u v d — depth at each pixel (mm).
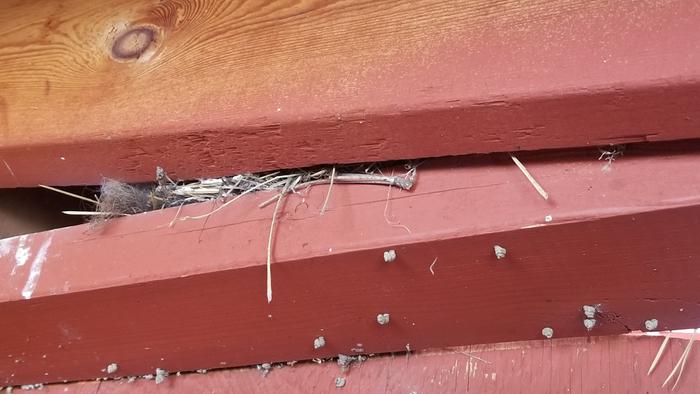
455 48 612
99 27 729
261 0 690
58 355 755
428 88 600
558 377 676
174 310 693
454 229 614
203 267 655
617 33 582
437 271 638
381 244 624
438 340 697
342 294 662
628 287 637
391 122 607
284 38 664
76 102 691
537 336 685
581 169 611
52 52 729
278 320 691
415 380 703
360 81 620
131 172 683
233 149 649
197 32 695
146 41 707
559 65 581
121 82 690
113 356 748
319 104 619
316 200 657
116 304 694
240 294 670
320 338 701
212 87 659
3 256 719
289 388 727
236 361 738
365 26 646
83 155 682
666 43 567
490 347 698
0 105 710
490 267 633
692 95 559
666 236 600
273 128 629
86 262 693
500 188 621
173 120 651
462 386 691
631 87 563
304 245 639
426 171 643
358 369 719
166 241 678
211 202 684
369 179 647
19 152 692
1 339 745
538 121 588
